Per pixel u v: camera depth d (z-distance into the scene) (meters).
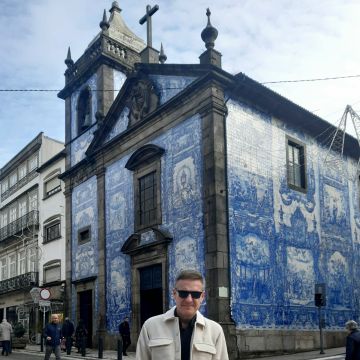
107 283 22.31
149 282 19.97
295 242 19.84
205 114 18.17
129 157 22.05
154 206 20.25
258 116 19.59
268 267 18.34
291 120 21.03
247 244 17.77
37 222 31.59
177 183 19.00
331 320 20.72
